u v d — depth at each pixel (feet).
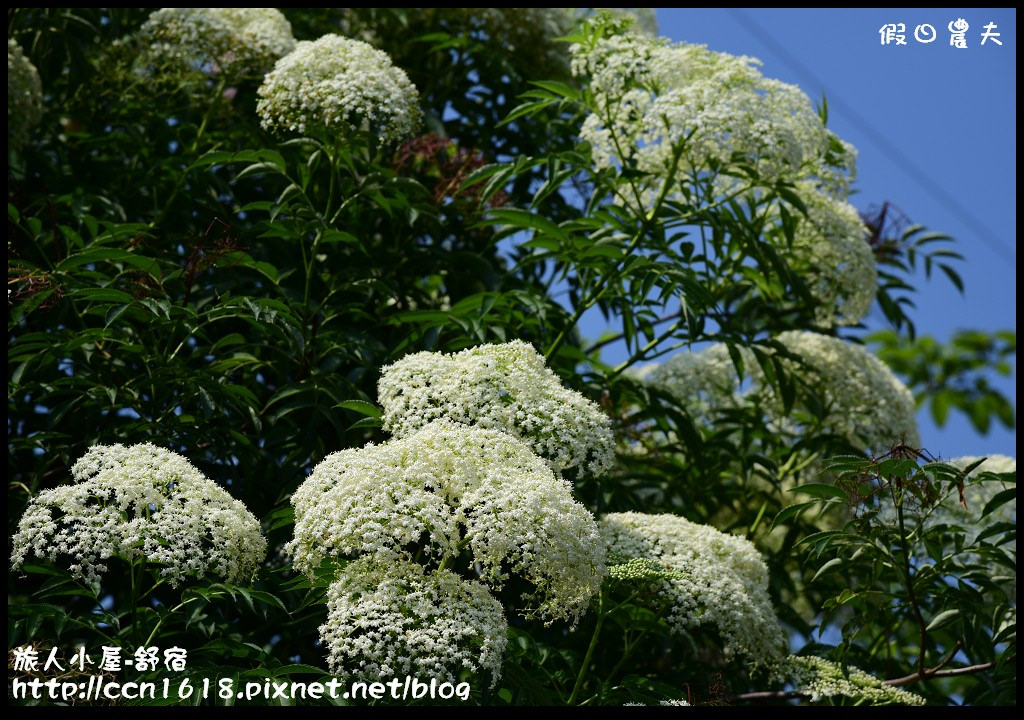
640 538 17.97
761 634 17.83
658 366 27.02
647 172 22.57
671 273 21.43
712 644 22.68
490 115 30.19
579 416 16.65
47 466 19.30
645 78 22.43
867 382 25.53
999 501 18.85
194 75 26.04
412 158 26.35
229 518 15.47
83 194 23.95
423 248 24.49
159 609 17.57
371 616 14.02
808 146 22.40
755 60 22.22
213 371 20.59
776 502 25.26
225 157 21.59
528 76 30.30
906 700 17.81
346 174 25.08
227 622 18.16
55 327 21.84
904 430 25.36
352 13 30.30
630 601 17.88
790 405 23.99
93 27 26.53
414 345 21.70
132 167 25.67
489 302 21.25
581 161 22.62
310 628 18.57
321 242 21.02
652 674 20.29
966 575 19.17
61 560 18.70
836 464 17.94
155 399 19.71
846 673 18.34
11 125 24.71
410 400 16.75
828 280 26.27
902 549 18.67
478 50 29.63
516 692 14.78
